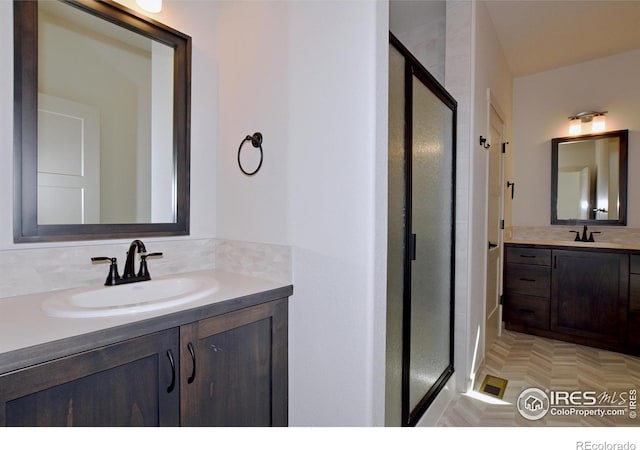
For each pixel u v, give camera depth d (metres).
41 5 1.14
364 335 1.06
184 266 1.51
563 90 3.22
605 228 3.01
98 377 0.77
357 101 1.06
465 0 1.98
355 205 1.07
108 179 1.31
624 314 2.46
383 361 1.11
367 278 1.05
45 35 1.15
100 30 1.29
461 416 1.74
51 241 1.13
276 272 1.33
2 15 1.04
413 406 1.56
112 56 1.33
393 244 1.37
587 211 3.10
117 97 1.34
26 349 0.66
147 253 1.36
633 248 2.42
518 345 2.68
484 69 2.27
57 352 0.71
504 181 3.01
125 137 1.37
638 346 2.40
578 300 2.66
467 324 1.99
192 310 0.96
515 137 3.48
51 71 1.16
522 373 2.21
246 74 1.48
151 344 0.87
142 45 1.41
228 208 1.57
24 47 1.08
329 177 1.14
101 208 1.29
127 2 1.34
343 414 1.11
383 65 1.07
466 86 1.99
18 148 1.07
